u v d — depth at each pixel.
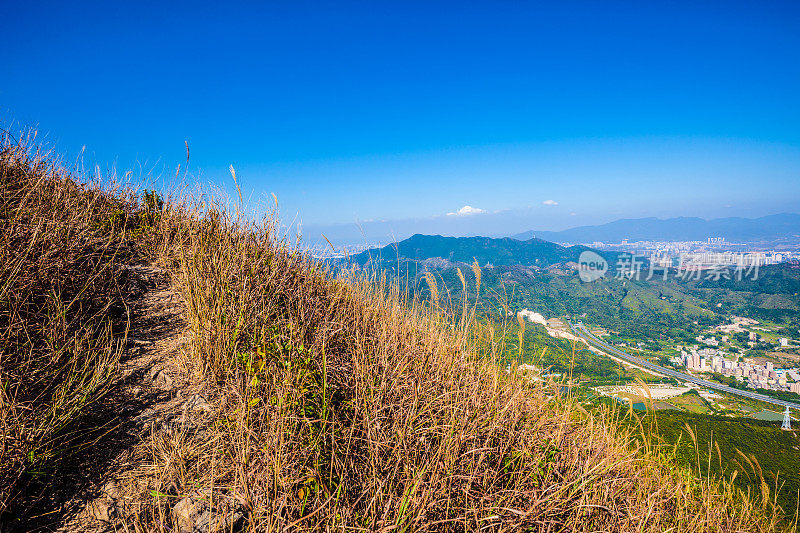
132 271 4.22
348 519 1.90
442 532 2.03
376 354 3.26
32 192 3.87
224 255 4.04
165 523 1.75
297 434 2.23
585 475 2.70
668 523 2.97
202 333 2.97
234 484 1.95
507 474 2.58
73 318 2.87
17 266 2.74
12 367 2.21
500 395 3.32
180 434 2.23
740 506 3.35
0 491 1.69
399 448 2.31
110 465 2.01
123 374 2.72
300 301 3.58
